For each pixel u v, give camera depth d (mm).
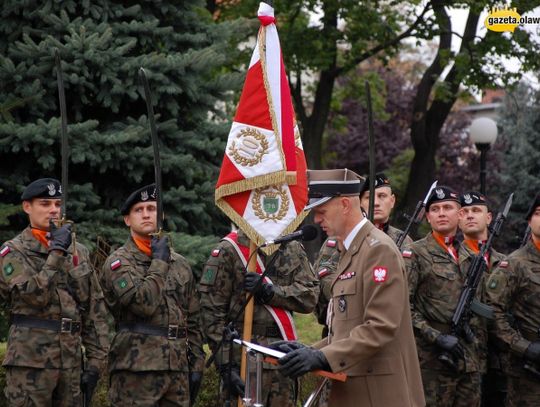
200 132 13852
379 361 6035
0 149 12305
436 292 9016
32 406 7695
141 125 12836
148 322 8055
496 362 9523
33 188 8023
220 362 8086
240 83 13875
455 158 36344
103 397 9336
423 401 6188
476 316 9180
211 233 13867
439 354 8844
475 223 10008
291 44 25344
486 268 9227
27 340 7750
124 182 13234
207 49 12891
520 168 33344
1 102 12492
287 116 8383
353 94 32781
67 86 12391
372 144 7707
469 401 8984
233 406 8156
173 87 12781
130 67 12477
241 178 8234
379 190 9508
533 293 8773
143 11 13461
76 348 7965
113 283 8055
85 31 12289
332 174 6273
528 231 9867
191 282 8383
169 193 12898
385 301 5906
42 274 7680
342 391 6125
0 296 7906
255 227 8242
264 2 8469
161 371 8031
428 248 9164
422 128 27125
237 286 8281
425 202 9273
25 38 12195
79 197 12664
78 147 12180
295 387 8312
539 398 8766
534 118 33438
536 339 8766
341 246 6309
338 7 24500
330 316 6430
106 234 12633
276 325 8195
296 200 8359
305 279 8352
